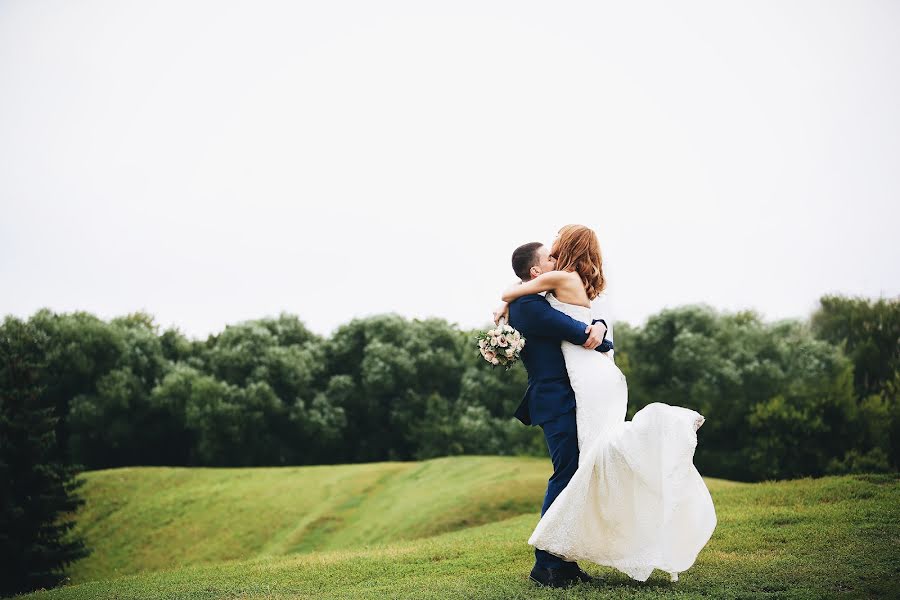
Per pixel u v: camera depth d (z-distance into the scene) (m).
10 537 25.16
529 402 6.50
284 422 47.44
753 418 41.41
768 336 46.25
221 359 49.38
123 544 30.08
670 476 5.75
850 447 40.38
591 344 6.25
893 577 6.44
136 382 46.22
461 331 55.84
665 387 46.12
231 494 33.00
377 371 50.62
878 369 45.38
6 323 45.22
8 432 25.91
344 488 31.80
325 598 7.20
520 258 6.78
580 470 5.91
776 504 13.83
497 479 27.59
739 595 5.94
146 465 46.72
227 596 7.98
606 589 6.13
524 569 8.77
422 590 7.25
